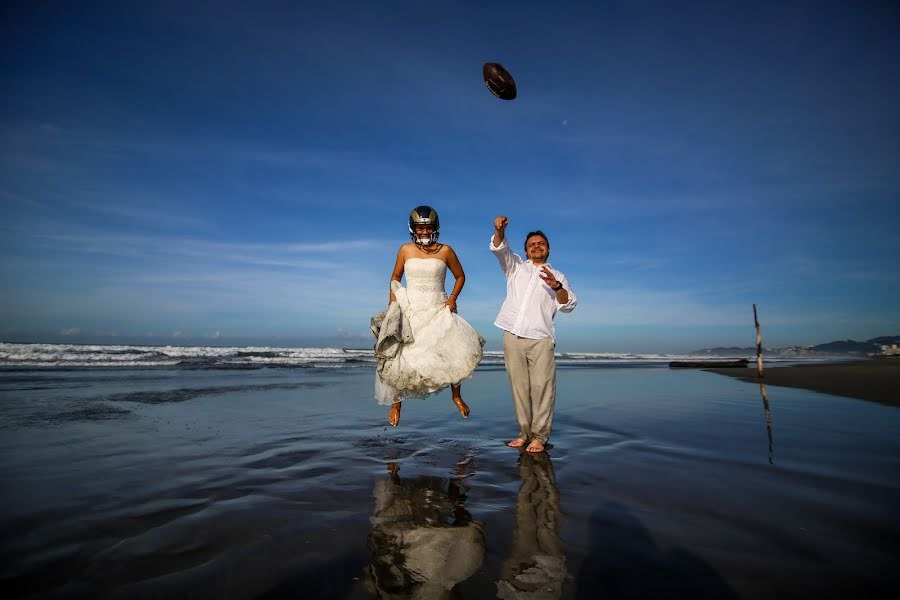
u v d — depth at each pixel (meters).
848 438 4.44
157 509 2.51
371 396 7.70
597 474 3.26
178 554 1.98
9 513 2.42
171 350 20.61
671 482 3.05
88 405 6.03
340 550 2.05
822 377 12.02
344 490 2.90
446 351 4.20
